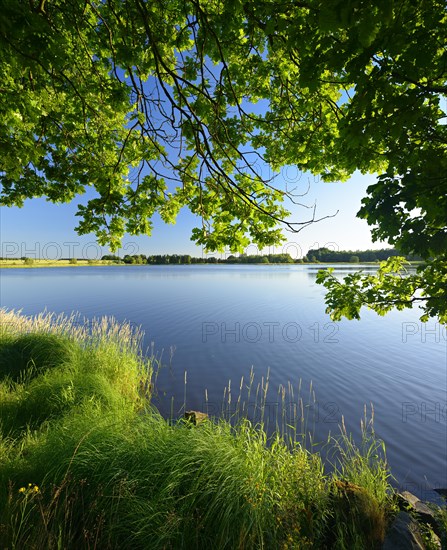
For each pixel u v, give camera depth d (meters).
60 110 5.02
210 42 3.58
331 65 2.09
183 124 3.72
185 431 4.24
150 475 3.50
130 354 10.78
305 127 4.95
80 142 5.05
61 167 4.61
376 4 1.53
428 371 12.88
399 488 5.82
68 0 3.51
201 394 9.75
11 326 10.90
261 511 3.17
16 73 3.28
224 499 3.19
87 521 3.01
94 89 4.49
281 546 2.93
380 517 3.59
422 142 2.24
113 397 6.51
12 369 8.02
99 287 46.31
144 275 84.62
